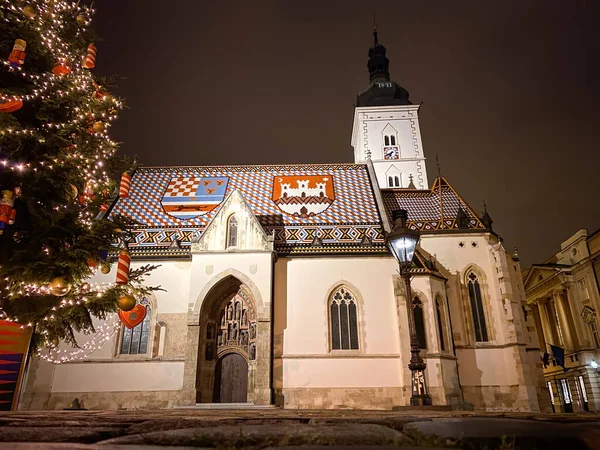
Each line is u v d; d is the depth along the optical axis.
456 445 3.71
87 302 19.41
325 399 31.59
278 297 34.34
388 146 73.00
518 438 4.00
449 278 38.38
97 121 22.31
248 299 34.97
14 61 18.03
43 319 19.00
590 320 54.97
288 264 35.38
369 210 40.12
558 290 60.31
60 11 22.41
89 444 3.84
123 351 33.41
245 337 34.41
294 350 32.84
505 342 36.19
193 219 38.94
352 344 33.41
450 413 7.36
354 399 31.56
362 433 4.00
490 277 38.34
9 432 4.32
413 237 21.02
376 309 33.88
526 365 34.88
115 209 39.81
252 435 3.92
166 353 32.97
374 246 35.66
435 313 33.75
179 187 42.50
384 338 33.12
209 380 33.09
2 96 16.89
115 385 32.06
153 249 35.75
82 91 21.73
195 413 8.05
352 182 43.69
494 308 37.41
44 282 17.44
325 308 34.03
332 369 32.34
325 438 3.83
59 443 3.87
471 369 35.59
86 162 20.94
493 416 6.19
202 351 33.16
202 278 33.91
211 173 44.50
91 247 18.89
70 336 21.53
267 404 30.36
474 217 41.62
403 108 74.69
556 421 5.32
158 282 34.78
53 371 32.34
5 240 19.97
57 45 22.05
